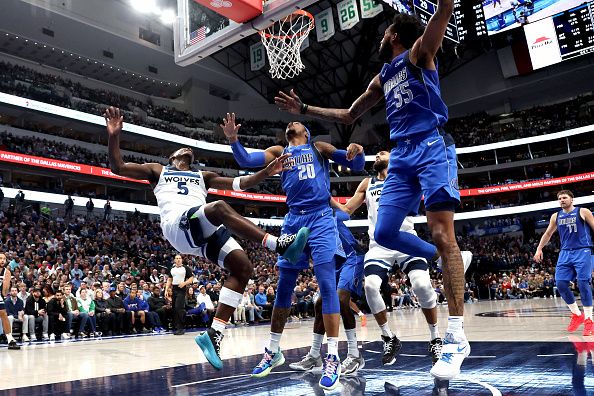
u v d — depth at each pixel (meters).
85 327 10.43
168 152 31.91
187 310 11.95
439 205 2.65
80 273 12.34
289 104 3.49
